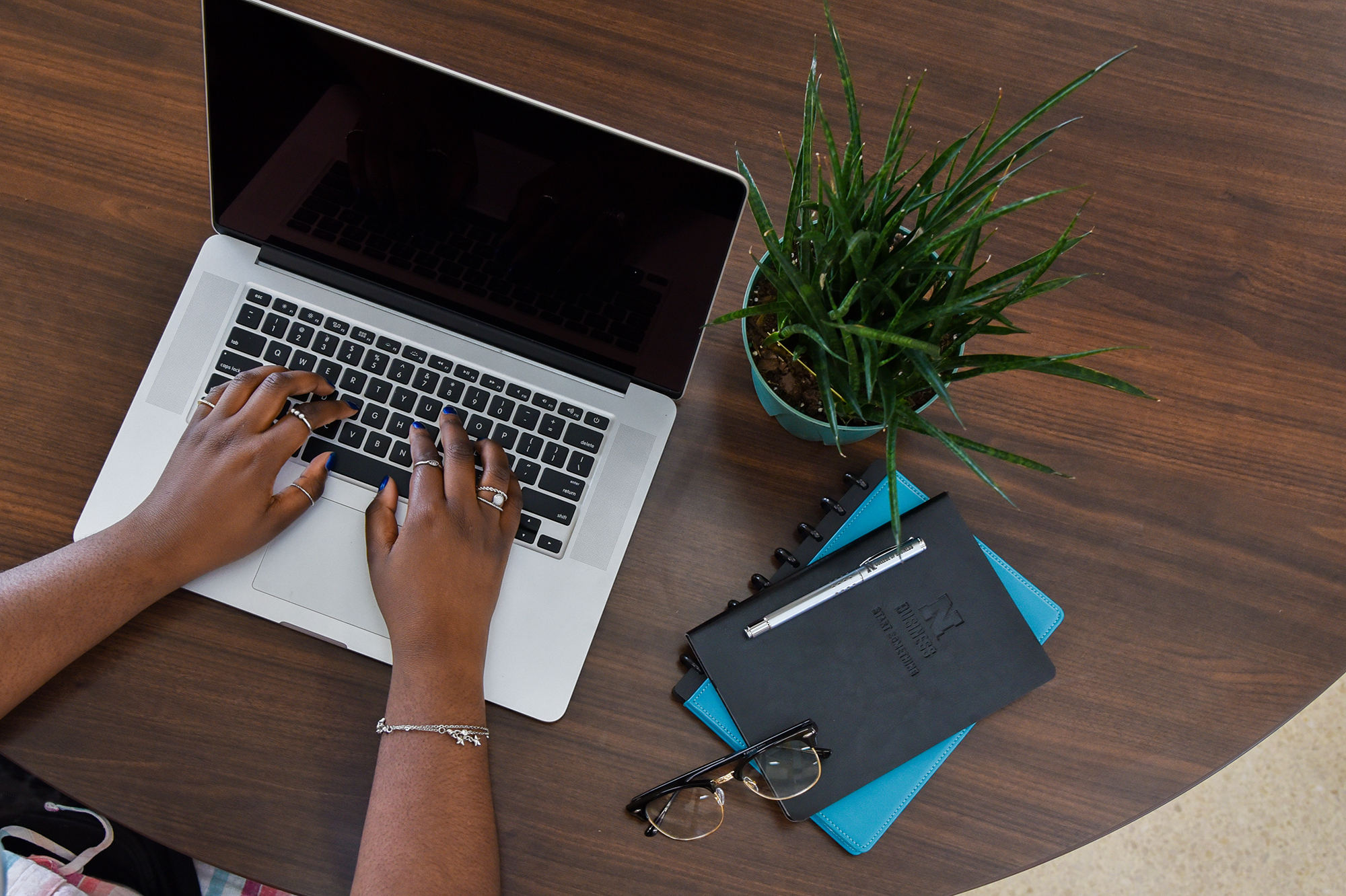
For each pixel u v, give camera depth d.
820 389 0.74
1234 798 1.56
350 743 0.75
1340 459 0.83
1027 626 0.77
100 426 0.80
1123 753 0.77
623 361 0.80
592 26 0.88
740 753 0.73
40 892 0.86
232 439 0.75
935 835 0.75
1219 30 0.91
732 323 0.85
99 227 0.84
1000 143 0.60
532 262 0.75
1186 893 1.52
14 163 0.84
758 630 0.76
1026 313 0.85
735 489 0.82
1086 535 0.81
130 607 0.73
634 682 0.77
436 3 0.88
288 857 0.73
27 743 0.73
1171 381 0.84
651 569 0.80
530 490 0.79
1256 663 0.79
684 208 0.68
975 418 0.83
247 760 0.74
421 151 0.70
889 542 0.79
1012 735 0.77
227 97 0.70
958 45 0.89
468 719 0.72
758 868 0.75
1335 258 0.86
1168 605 0.80
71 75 0.86
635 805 0.74
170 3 0.87
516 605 0.77
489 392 0.81
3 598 0.69
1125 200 0.87
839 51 0.62
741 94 0.88
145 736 0.74
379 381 0.81
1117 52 0.90
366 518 0.77
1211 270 0.86
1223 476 0.82
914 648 0.77
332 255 0.81
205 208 0.85
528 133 0.67
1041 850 0.75
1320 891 1.52
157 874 0.92
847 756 0.75
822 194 0.65
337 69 0.67
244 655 0.76
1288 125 0.89
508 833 0.74
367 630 0.76
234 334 0.81
